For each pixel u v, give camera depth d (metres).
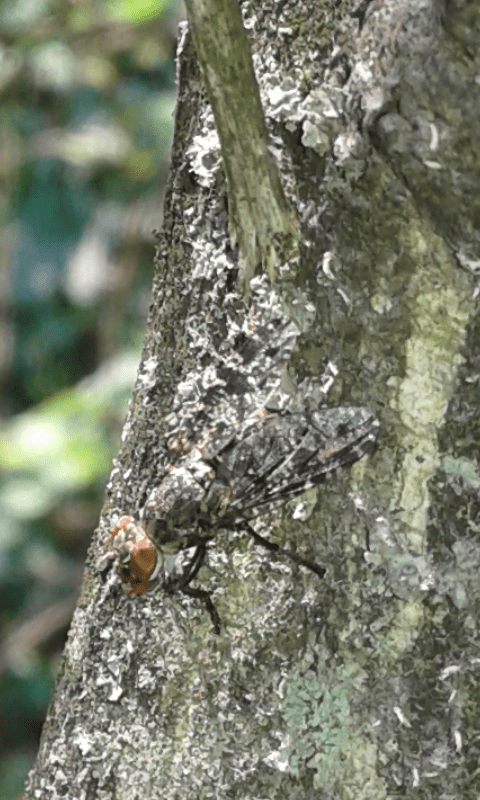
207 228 0.14
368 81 0.13
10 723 0.41
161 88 0.42
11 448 0.34
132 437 0.14
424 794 0.14
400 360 0.14
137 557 0.14
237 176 0.14
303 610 0.14
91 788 0.14
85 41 0.39
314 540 0.14
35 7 0.39
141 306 0.44
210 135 0.14
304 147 0.14
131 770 0.14
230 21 0.13
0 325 0.45
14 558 0.39
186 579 0.14
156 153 0.41
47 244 0.44
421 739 0.14
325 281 0.14
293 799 0.14
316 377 0.14
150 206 0.43
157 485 0.14
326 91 0.14
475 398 0.14
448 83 0.13
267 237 0.14
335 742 0.14
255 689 0.14
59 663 0.15
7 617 0.42
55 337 0.45
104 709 0.14
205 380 0.14
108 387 0.36
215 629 0.14
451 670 0.14
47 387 0.45
